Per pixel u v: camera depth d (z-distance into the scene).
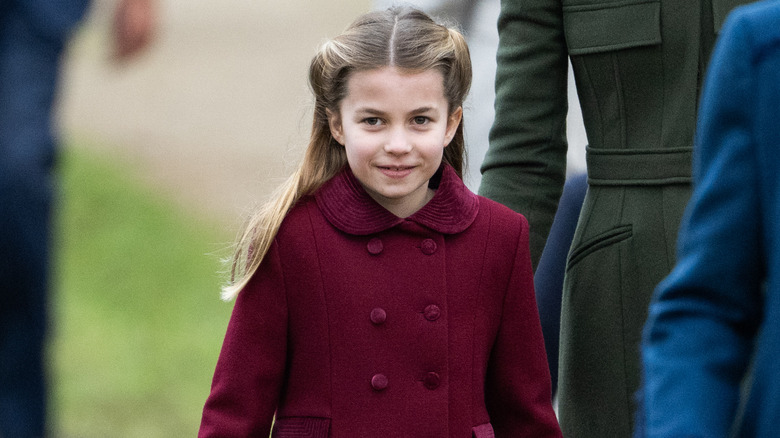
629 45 9.47
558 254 11.30
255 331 8.98
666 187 9.50
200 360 28.03
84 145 48.62
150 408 24.05
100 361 27.27
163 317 31.91
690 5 9.34
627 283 9.64
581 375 9.97
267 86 57.59
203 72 59.41
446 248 9.17
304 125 9.84
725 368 6.27
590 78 9.73
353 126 8.91
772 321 6.07
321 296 8.95
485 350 9.26
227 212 43.28
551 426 9.37
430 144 8.91
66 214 39.41
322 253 8.98
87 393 24.67
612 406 9.85
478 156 15.52
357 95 8.85
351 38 8.92
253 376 8.97
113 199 41.06
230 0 68.69
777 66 6.18
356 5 67.69
